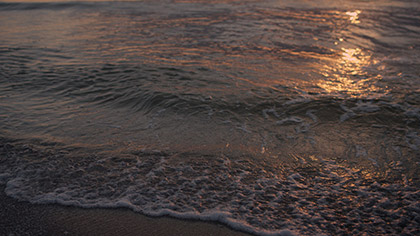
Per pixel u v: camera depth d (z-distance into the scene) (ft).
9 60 21.11
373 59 21.48
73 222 7.88
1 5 44.70
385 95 15.75
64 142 11.62
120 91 16.34
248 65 20.08
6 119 13.34
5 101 15.14
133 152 11.00
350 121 13.41
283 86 16.84
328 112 14.16
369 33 28.27
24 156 10.71
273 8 40.11
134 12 39.45
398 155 10.87
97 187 9.20
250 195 8.89
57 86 17.03
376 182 9.43
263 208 8.38
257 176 9.77
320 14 36.22
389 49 23.82
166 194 8.93
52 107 14.67
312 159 10.69
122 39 26.63
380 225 7.72
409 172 9.89
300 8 39.96
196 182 9.44
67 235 7.46
